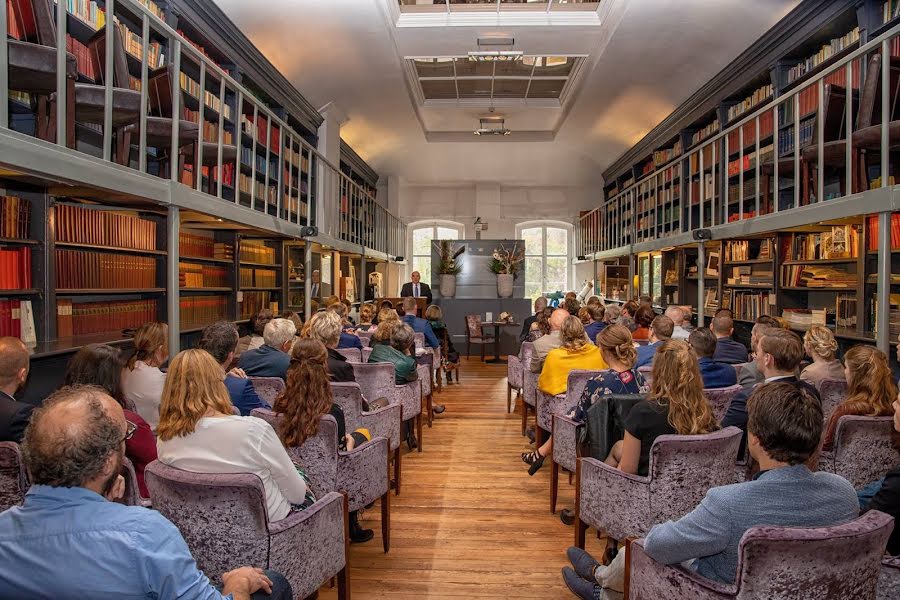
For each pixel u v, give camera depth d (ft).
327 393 8.32
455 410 21.47
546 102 35.17
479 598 8.39
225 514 5.76
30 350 10.41
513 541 10.31
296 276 26.03
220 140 14.49
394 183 46.47
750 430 4.89
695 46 22.88
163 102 12.17
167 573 3.89
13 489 5.71
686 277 27.76
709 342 10.52
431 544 10.19
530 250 48.78
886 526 4.41
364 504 9.07
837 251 16.43
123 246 13.69
